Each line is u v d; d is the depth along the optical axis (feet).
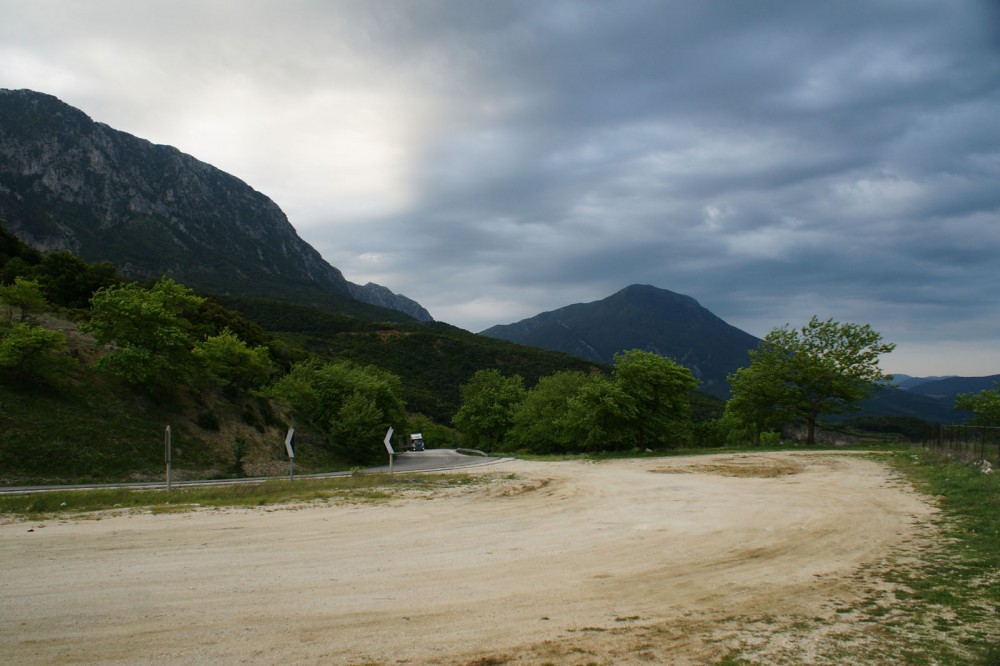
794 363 146.30
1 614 21.54
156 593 24.57
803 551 33.88
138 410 113.70
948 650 19.15
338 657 18.02
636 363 139.74
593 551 33.91
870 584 27.20
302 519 44.50
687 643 19.70
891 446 129.70
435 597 24.71
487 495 59.47
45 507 49.03
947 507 47.37
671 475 80.02
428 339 435.12
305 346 363.97
